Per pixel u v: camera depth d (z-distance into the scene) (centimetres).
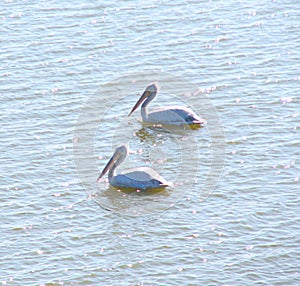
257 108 2531
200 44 2980
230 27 3114
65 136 2377
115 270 1795
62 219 1989
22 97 2597
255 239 1894
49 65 2814
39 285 1738
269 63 2834
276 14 3222
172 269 1795
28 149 2298
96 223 1981
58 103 2567
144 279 1762
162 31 3073
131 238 1916
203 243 1886
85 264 1817
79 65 2817
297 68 2794
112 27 3094
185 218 1991
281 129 2398
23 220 1975
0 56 2867
